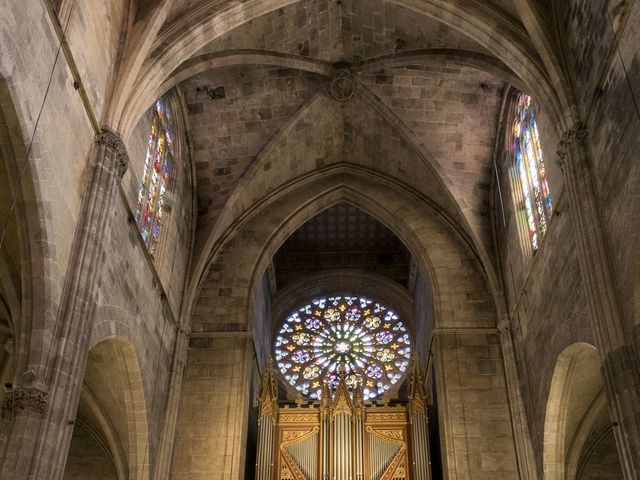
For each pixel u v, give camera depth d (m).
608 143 18.56
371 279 41.66
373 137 32.09
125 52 21.58
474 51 26.56
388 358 38.91
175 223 28.56
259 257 31.91
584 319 20.33
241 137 31.02
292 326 40.62
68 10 18.08
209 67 26.31
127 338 22.03
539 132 25.33
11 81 14.86
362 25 27.83
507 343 28.27
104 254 18.80
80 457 27.45
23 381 15.73
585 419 24.77
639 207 16.64
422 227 32.22
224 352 29.33
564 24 21.75
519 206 27.67
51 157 16.83
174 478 26.25
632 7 17.34
